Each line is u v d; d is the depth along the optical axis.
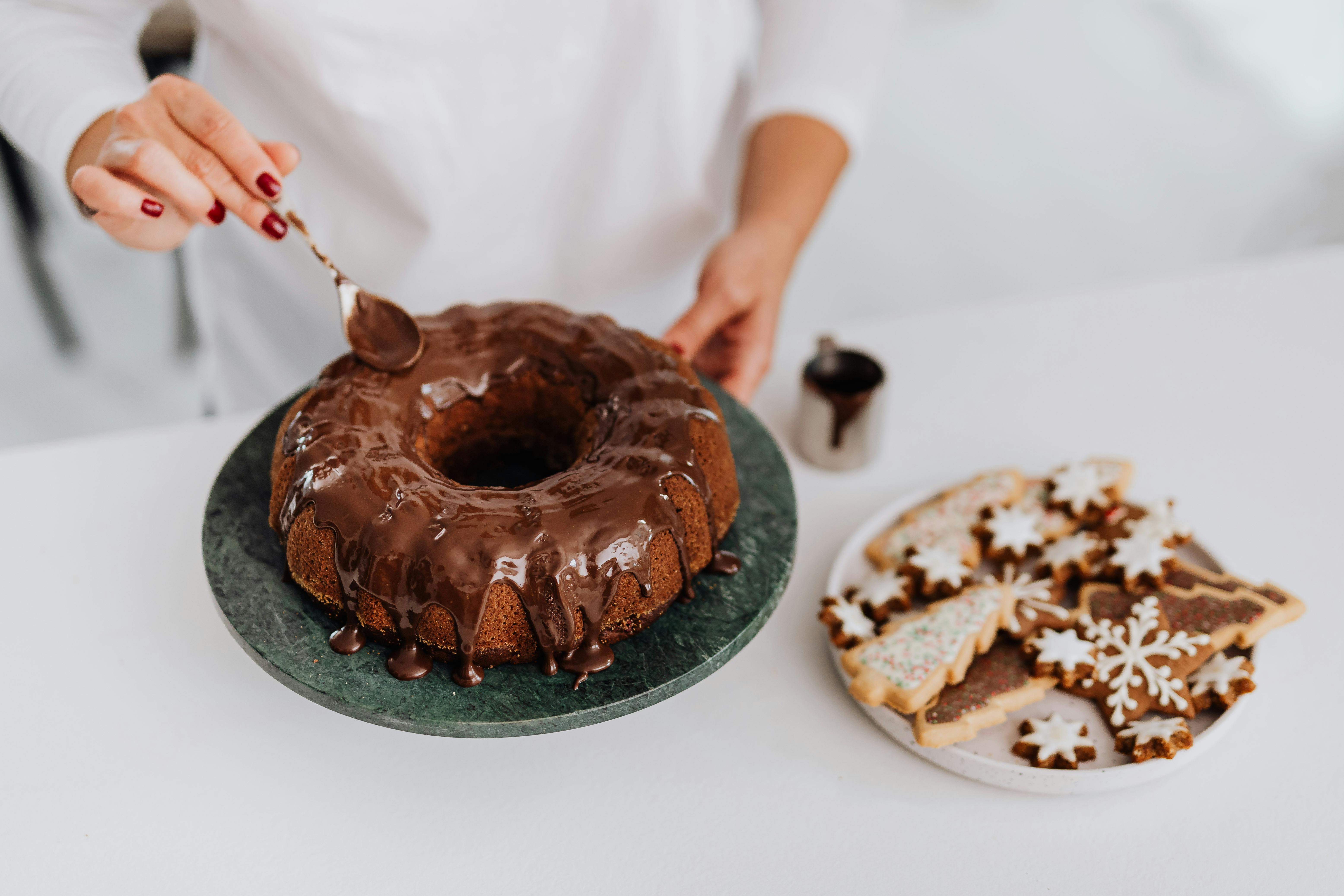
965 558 1.02
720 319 1.17
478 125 1.19
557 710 0.78
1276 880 0.79
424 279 1.30
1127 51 3.84
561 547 0.81
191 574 1.05
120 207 0.88
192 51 1.88
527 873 0.80
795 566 1.06
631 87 1.24
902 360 1.34
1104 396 1.28
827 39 1.44
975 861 0.81
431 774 0.87
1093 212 3.16
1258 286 1.46
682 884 0.79
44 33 1.09
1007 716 0.90
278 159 0.95
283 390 1.48
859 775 0.87
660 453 0.88
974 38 3.95
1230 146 3.37
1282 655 0.96
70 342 2.52
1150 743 0.84
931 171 3.35
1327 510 1.11
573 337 1.01
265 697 0.93
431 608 0.80
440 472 0.96
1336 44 3.76
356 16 1.08
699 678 0.82
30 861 0.80
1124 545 1.00
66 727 0.90
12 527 1.09
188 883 0.79
